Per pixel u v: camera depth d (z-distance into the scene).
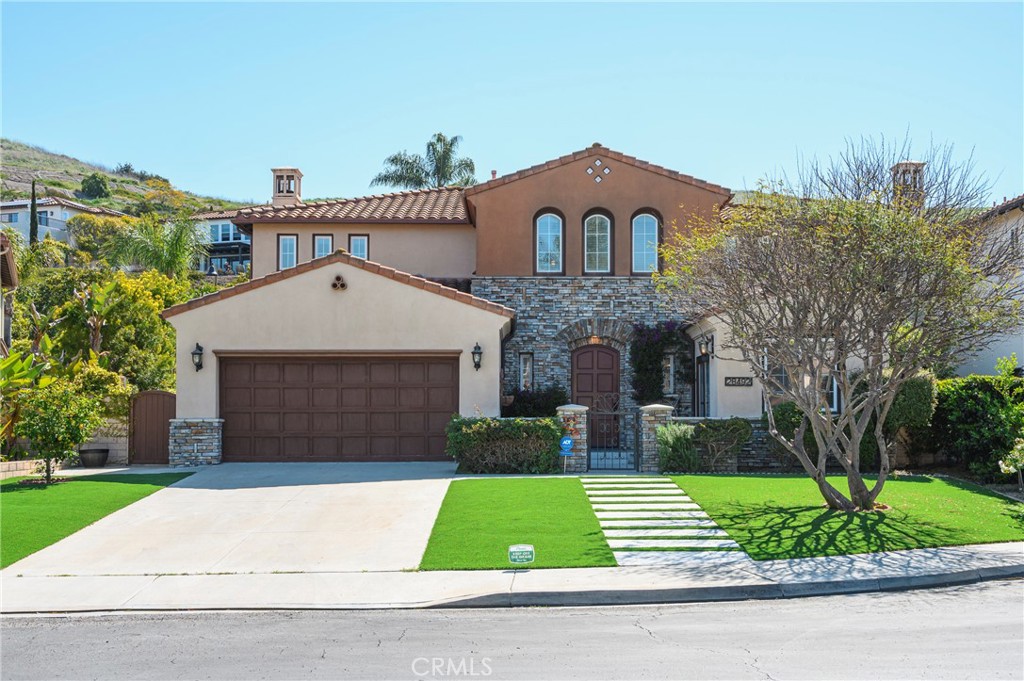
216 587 10.66
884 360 14.53
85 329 27.16
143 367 26.73
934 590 10.23
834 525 13.12
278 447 20.84
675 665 7.48
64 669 7.76
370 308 20.75
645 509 14.47
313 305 20.78
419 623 9.11
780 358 14.12
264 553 12.29
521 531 12.93
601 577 10.48
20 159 131.75
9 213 79.06
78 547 12.75
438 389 20.89
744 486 16.56
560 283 24.34
